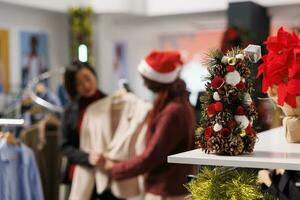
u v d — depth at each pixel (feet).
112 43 22.63
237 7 16.67
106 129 9.04
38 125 10.66
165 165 7.43
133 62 22.81
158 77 7.52
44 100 14.42
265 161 3.54
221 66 4.05
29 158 8.45
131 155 8.84
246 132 3.91
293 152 3.94
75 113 9.46
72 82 9.39
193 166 7.20
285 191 4.15
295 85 3.90
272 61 4.00
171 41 22.38
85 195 9.06
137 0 21.26
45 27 21.06
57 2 19.93
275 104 4.66
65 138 9.48
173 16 21.62
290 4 18.17
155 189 7.54
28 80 19.97
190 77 22.02
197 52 21.84
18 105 14.48
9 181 8.13
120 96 9.45
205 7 20.20
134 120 8.96
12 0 17.47
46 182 10.64
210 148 3.94
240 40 10.16
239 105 3.99
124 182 8.86
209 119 4.02
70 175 10.22
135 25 22.40
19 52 19.57
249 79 4.16
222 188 4.04
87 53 19.98
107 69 22.33
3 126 10.49
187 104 7.56
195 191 4.13
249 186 3.98
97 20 21.97
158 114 7.51
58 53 21.86
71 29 20.85
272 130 5.86
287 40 3.99
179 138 7.36
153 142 7.38
